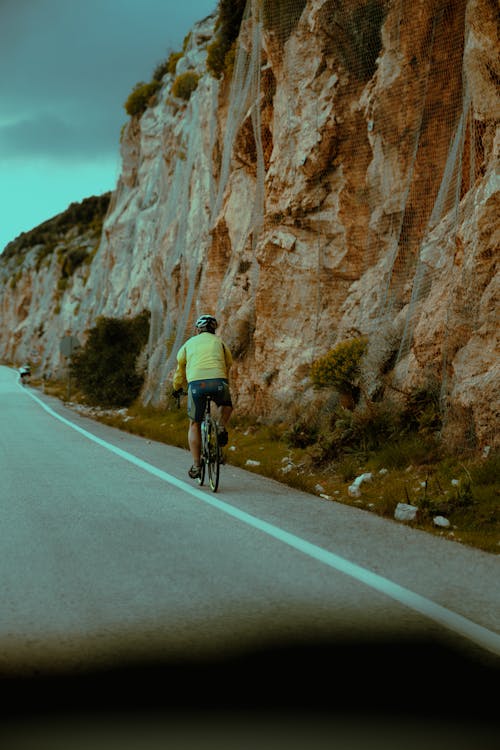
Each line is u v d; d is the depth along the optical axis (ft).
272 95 62.75
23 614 15.08
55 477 34.42
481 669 12.51
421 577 18.20
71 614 15.10
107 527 23.73
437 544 21.85
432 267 40.24
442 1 42.73
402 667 12.53
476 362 32.76
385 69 46.80
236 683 11.76
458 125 39.83
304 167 54.08
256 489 31.81
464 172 40.09
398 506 26.14
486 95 35.73
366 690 11.59
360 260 51.55
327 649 13.29
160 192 120.37
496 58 34.78
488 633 14.28
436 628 14.51
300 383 51.96
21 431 59.41
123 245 161.17
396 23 45.88
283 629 14.29
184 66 118.73
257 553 20.43
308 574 18.31
